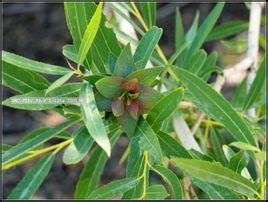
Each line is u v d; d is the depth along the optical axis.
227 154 0.29
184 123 0.37
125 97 0.26
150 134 0.26
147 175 0.27
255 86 0.38
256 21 0.44
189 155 0.28
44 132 0.27
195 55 0.37
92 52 0.27
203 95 0.28
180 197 0.27
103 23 0.27
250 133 0.28
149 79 0.26
